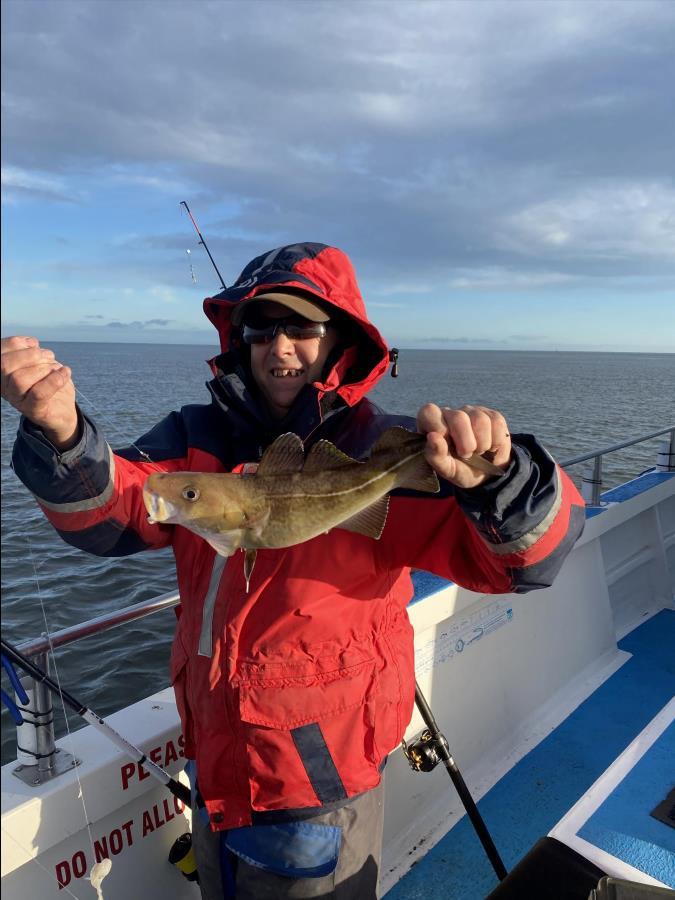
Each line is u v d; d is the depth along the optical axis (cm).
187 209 291
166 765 251
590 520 457
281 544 182
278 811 189
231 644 192
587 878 181
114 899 236
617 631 514
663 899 168
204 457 223
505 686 387
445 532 195
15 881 209
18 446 181
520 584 177
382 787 212
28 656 208
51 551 1026
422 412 162
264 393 234
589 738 390
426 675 336
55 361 170
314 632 190
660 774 222
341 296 222
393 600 214
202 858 208
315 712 189
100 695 679
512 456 165
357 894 197
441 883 298
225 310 243
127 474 205
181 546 219
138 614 242
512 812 337
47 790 213
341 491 184
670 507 606
